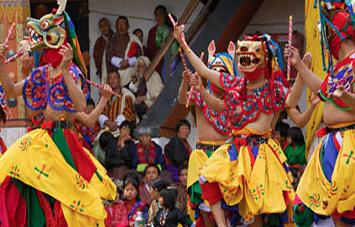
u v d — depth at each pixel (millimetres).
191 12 34000
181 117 33000
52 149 19141
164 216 25062
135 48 36625
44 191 18859
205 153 22469
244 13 33500
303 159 27359
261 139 19969
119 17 36906
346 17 17219
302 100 32938
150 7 37188
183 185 28250
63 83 19453
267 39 19812
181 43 20500
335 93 16562
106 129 33312
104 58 37062
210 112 22422
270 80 19938
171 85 32750
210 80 20234
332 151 17266
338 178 17016
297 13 34375
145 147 31281
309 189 17531
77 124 20953
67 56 19094
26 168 18953
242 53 19719
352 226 17391
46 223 19094
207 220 22438
